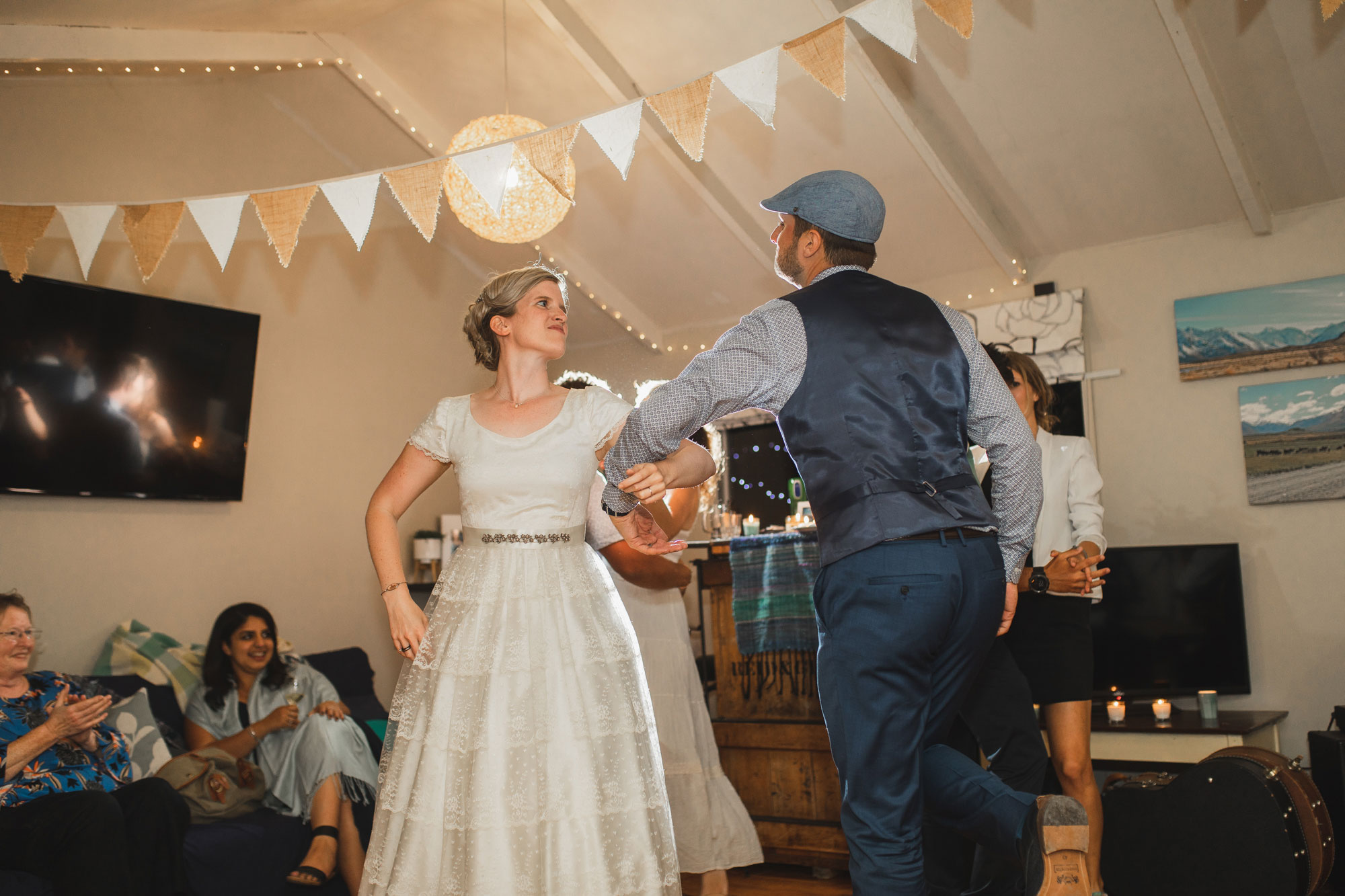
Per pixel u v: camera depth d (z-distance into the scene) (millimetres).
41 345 3727
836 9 3676
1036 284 4703
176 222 2797
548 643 1738
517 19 4211
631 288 5598
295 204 2723
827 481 1699
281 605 4535
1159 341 4422
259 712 3582
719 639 3861
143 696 3389
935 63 3934
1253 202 4035
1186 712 4105
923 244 4809
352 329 5004
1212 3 3488
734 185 4715
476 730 1677
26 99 3832
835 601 1685
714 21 3990
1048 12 3627
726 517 5113
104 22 3678
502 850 1606
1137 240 4500
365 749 3430
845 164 4500
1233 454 4234
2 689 2971
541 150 2551
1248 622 4152
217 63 4113
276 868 3062
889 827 1621
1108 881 2834
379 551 1901
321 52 4414
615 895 1609
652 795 1719
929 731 1771
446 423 1933
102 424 3887
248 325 4441
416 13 4312
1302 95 3738
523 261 5508
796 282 1992
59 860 2602
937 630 1633
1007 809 1605
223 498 4297
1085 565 2447
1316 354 4055
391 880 1659
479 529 1843
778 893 3312
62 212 2822
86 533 3885
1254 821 2596
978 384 1784
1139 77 3787
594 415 1904
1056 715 2572
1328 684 3975
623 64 4289
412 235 5375
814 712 3621
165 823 2797
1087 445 2738
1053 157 4219
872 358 1703
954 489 1688
